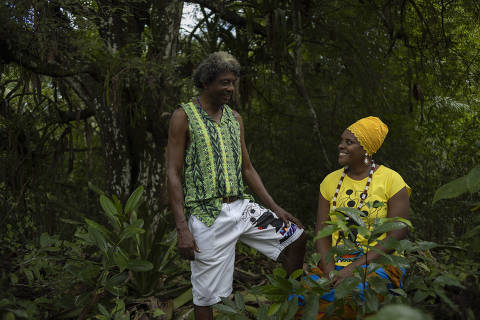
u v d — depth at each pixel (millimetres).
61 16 3592
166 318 2666
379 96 5867
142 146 4324
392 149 5418
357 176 2297
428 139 5008
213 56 2188
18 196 3805
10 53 3490
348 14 5816
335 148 6074
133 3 4199
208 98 2268
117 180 4379
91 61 3822
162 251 3043
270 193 5840
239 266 3676
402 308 847
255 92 6664
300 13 5188
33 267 2535
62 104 5184
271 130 6633
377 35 5789
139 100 4098
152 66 3814
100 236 2420
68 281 2709
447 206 3742
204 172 2227
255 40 5379
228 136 2291
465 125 4656
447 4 4832
